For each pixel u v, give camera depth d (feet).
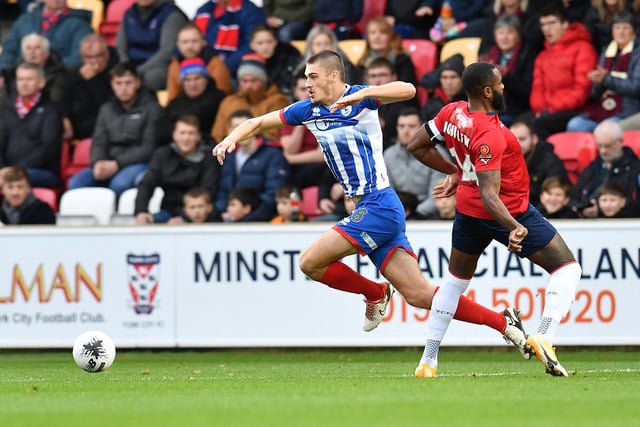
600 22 160.15
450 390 77.20
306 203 159.02
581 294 136.56
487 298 137.80
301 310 141.38
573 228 136.36
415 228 138.62
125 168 167.02
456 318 95.40
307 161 159.22
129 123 166.71
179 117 158.20
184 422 57.82
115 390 82.33
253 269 142.00
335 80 95.09
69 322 145.18
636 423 56.75
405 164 151.64
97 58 177.68
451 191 95.50
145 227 143.74
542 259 89.10
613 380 87.10
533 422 57.16
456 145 88.89
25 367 129.29
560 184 142.61
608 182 142.72
